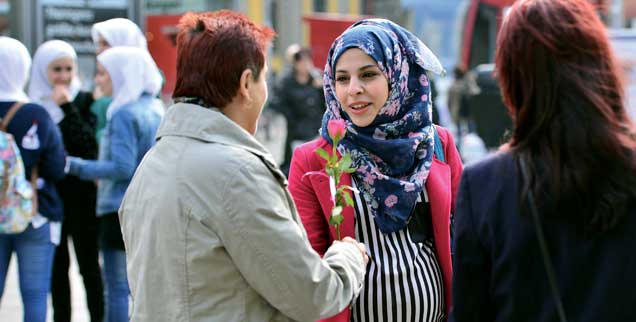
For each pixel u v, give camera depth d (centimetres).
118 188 984
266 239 455
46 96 1079
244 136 477
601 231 394
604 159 395
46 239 939
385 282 577
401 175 596
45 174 937
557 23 409
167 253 466
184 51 488
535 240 403
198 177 463
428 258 593
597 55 410
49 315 1191
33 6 1841
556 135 403
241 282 465
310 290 462
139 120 970
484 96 1855
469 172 428
